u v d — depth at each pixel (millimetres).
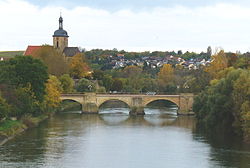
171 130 166375
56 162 111000
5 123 149500
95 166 108438
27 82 171625
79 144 134375
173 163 111250
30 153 119875
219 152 122375
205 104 170625
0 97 142625
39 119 187250
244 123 132125
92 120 196875
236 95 138000
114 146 132500
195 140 142000
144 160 114688
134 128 171875
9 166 105750
